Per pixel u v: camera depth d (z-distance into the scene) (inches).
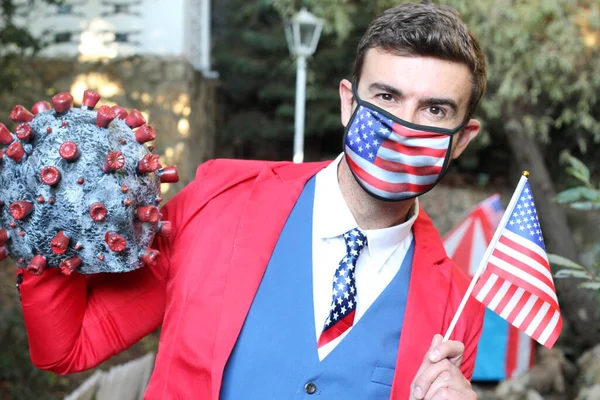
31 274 69.2
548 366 302.5
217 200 78.3
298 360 71.9
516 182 425.4
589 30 305.7
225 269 74.3
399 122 70.8
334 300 73.4
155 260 69.5
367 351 73.1
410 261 78.4
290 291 73.9
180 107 320.5
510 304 81.1
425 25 70.7
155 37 322.0
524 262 81.0
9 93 238.4
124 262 68.2
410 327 74.5
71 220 65.7
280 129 447.2
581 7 310.8
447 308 77.6
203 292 73.4
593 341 343.9
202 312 72.8
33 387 209.9
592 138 422.9
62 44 317.7
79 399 134.3
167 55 321.7
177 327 73.4
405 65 70.7
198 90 354.0
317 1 347.6
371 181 72.1
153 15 321.7
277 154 479.8
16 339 212.7
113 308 76.2
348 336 73.5
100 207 65.3
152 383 74.2
